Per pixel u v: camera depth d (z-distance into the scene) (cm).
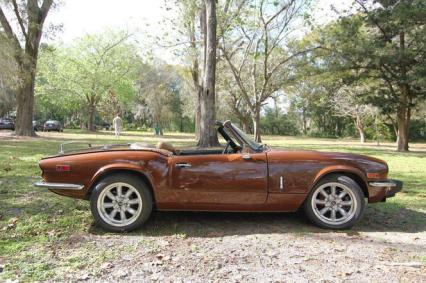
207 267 356
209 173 464
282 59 2750
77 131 4925
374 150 2344
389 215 557
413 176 1020
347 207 482
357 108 3525
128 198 464
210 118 1494
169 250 400
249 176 466
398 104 2316
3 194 637
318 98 3469
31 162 1081
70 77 4750
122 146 530
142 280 328
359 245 423
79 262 363
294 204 479
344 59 2333
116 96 5309
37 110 7281
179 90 6319
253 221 513
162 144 528
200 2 2130
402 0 2159
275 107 6894
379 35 2386
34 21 2566
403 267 360
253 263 367
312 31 2453
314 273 346
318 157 480
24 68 2461
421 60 2203
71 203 583
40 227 466
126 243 421
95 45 4819
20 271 340
